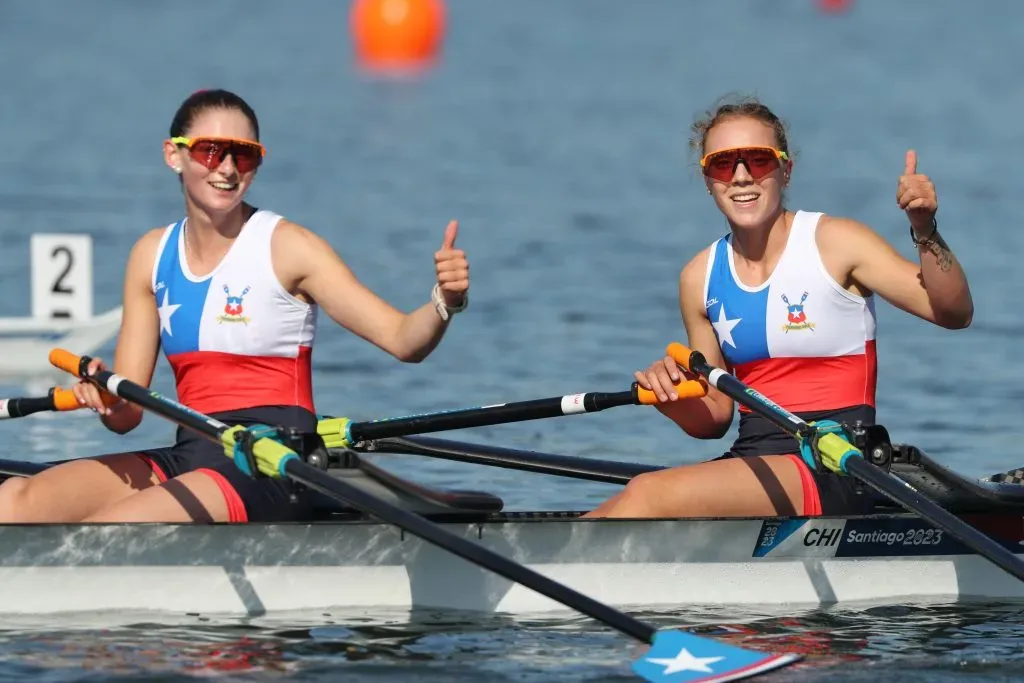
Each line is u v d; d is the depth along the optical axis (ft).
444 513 87.25
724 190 91.56
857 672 75.15
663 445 135.23
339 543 85.97
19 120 431.02
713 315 95.45
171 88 520.01
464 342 179.93
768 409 87.86
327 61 643.86
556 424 144.25
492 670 75.00
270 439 82.43
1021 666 76.28
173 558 84.17
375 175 337.11
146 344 92.32
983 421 142.82
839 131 418.92
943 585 93.66
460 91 535.19
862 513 92.73
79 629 80.89
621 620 75.97
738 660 74.69
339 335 186.60
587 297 208.03
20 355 180.24
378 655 77.41
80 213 275.80
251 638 79.92
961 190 310.45
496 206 294.87
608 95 517.55
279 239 88.38
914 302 90.17
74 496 86.63
